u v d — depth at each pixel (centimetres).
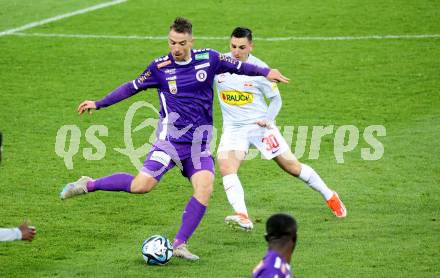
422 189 3381
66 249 2778
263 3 6731
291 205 3225
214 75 2745
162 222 3048
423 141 4003
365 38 5847
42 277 2534
